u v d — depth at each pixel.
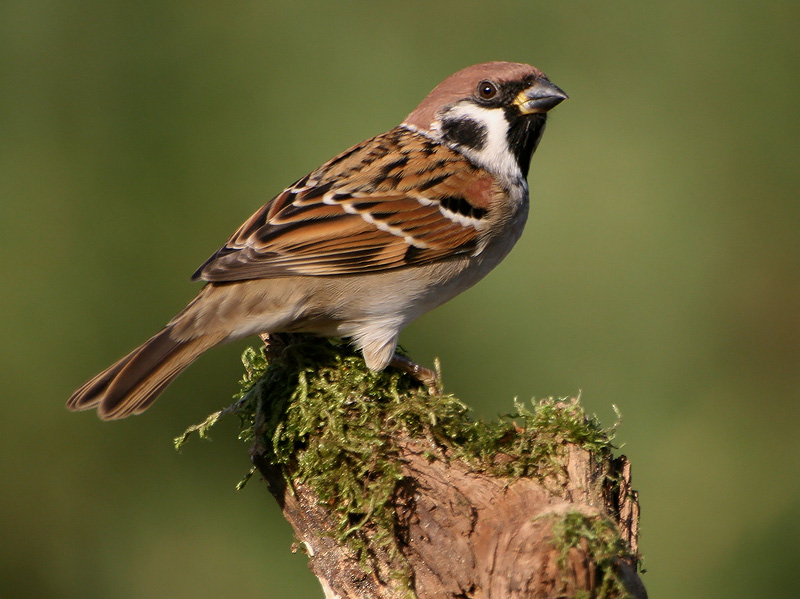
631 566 5.83
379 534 6.15
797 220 16.47
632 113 16.73
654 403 15.12
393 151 8.30
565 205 15.88
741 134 16.84
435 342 14.95
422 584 6.14
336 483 6.34
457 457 6.45
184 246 14.67
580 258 15.67
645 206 16.00
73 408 6.96
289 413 6.69
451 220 7.92
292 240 7.48
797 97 16.94
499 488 6.18
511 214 8.20
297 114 15.47
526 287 15.39
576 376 15.02
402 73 15.94
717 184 16.50
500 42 16.59
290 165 15.18
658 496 14.48
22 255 14.32
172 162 15.03
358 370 7.20
